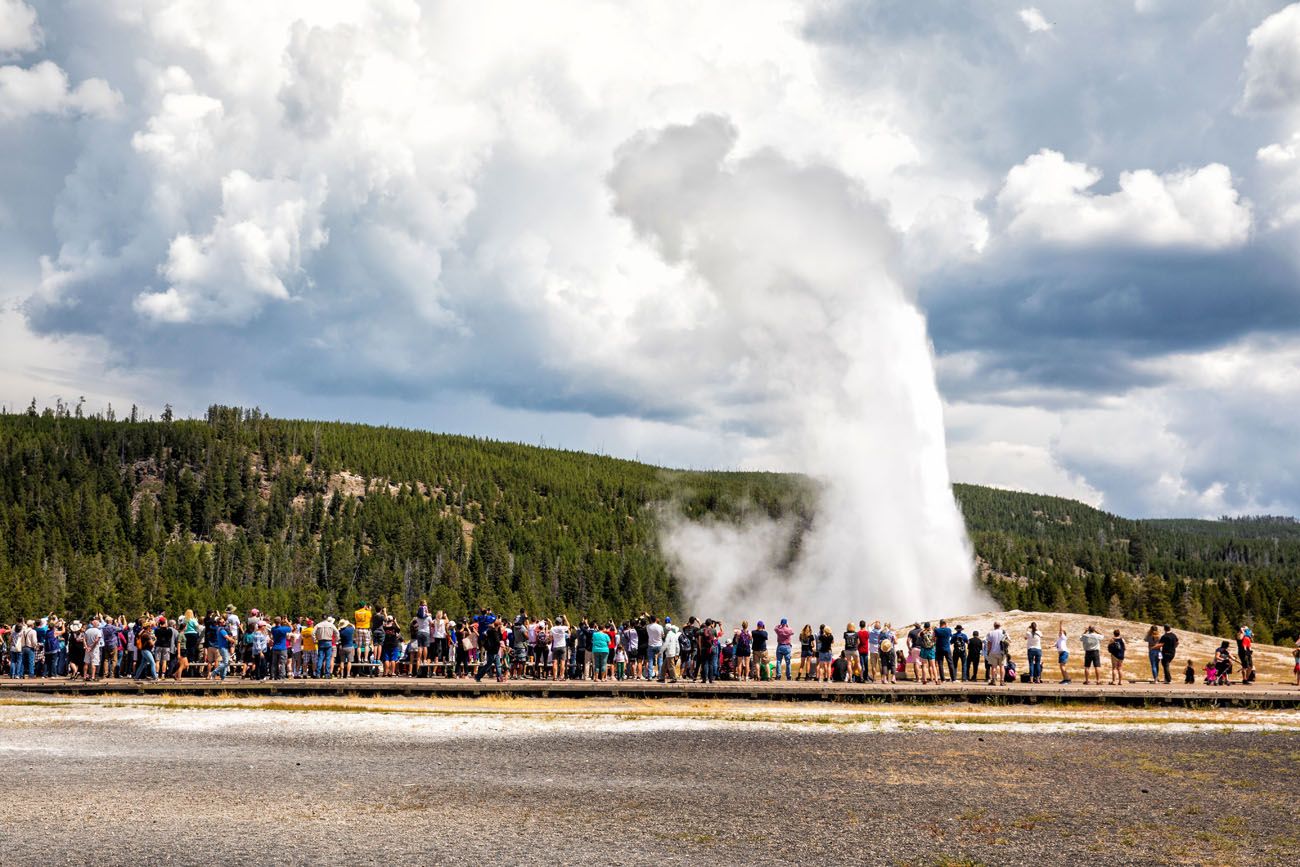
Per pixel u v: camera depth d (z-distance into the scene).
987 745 25.02
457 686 33.88
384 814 17.17
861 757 23.16
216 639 36.81
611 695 34.00
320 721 27.72
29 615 132.75
